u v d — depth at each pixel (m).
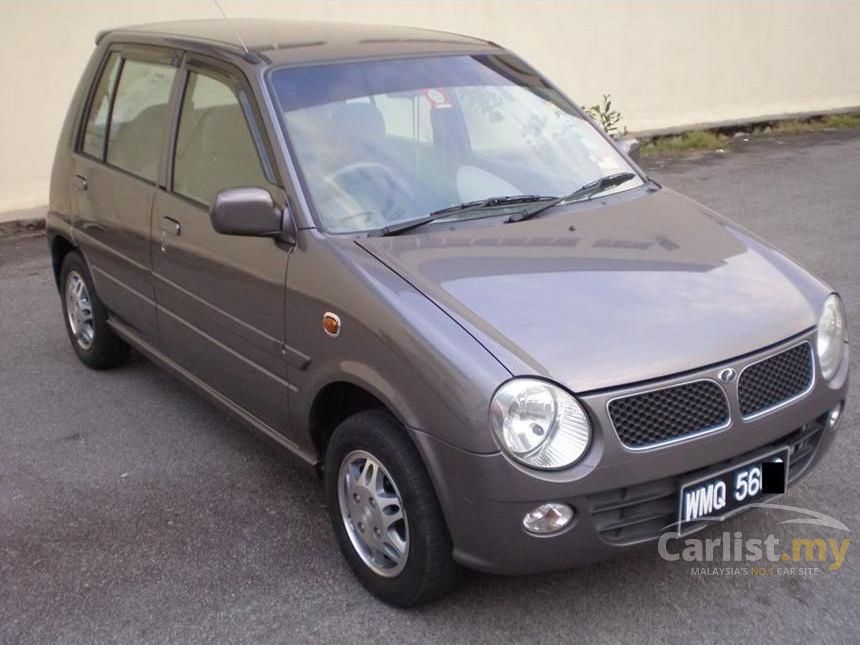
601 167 4.43
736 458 3.25
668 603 3.46
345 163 3.87
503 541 3.01
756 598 3.48
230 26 4.83
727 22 12.62
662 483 3.11
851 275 7.05
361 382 3.31
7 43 8.26
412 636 3.32
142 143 4.77
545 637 3.30
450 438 3.01
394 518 3.35
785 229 8.35
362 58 4.27
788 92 13.57
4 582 3.68
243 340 3.97
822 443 3.60
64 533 3.99
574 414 2.97
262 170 3.89
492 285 3.34
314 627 3.38
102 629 3.40
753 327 3.32
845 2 13.67
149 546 3.89
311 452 3.79
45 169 8.66
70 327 5.74
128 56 5.10
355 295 3.35
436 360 3.06
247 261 3.85
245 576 3.68
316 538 3.92
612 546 3.10
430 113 4.20
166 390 5.37
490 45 4.83
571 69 11.52
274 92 3.97
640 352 3.10
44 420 5.02
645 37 11.98
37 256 7.84
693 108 12.71
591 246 3.67
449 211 3.84
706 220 4.08
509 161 4.23
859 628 3.31
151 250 4.55
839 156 11.42
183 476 4.44
